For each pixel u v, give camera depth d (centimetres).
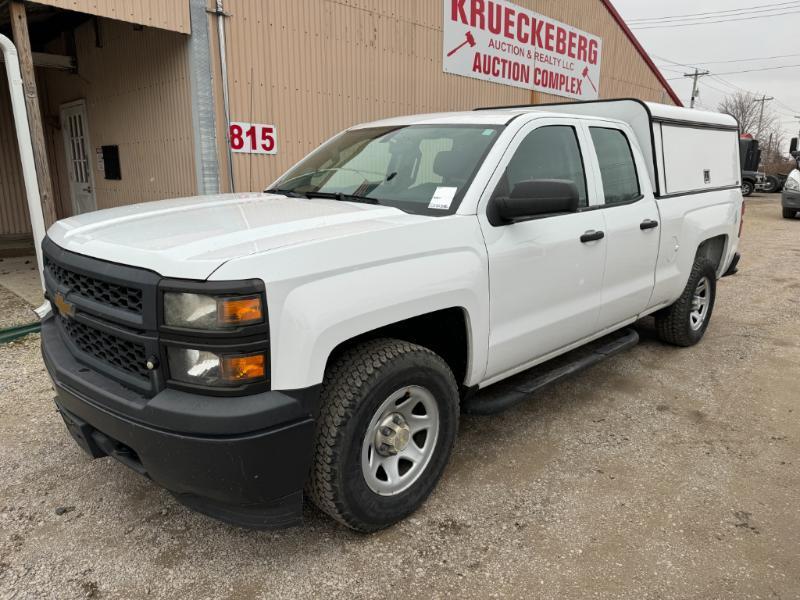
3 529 274
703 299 546
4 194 1077
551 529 281
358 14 812
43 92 1072
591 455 351
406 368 261
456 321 300
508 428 383
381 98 870
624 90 1475
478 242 293
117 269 229
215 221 269
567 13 1217
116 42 791
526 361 349
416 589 242
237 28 684
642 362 507
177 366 218
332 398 245
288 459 225
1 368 455
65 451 342
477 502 301
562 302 357
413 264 263
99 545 265
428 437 288
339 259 235
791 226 1504
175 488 230
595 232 370
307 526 281
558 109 491
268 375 218
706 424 394
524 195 291
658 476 329
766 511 298
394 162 345
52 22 861
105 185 922
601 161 396
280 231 248
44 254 295
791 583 247
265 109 729
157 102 737
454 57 977
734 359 518
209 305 208
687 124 497
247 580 246
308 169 390
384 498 267
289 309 219
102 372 247
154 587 241
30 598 233
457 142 334
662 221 443
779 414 411
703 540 274
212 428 210
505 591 241
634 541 273
